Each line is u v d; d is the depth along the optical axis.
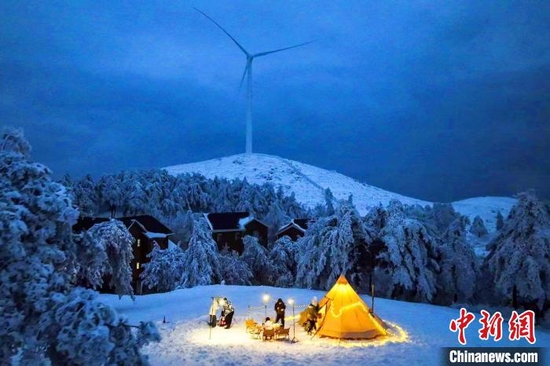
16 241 7.84
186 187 110.94
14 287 8.12
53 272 8.64
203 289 35.31
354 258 34.88
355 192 163.88
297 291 33.22
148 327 8.01
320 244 35.97
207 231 47.62
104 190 101.62
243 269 50.94
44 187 8.88
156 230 60.12
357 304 19.98
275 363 15.55
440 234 37.53
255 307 26.47
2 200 8.28
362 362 15.89
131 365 7.76
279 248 58.19
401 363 15.90
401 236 33.47
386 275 35.03
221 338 19.14
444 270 35.00
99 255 10.31
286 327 21.23
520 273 30.34
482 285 35.88
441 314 25.88
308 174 176.50
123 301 32.59
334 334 19.06
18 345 8.15
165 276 47.78
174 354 16.61
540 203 30.78
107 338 7.19
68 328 7.32
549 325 29.36
